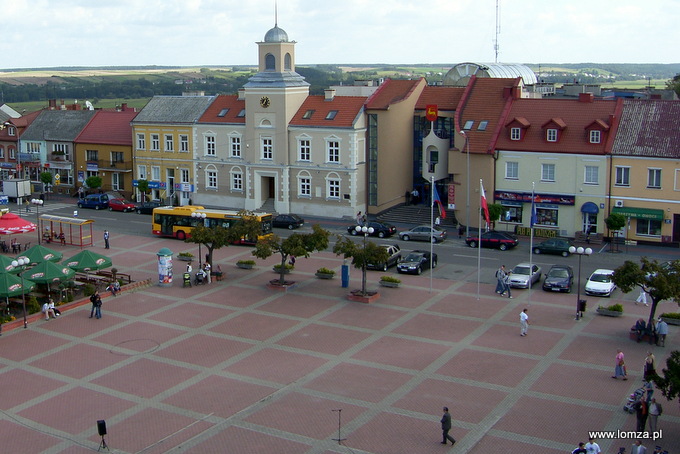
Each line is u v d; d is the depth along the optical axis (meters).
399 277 59.59
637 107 70.19
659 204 66.44
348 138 79.81
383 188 81.31
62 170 103.06
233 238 58.91
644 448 29.53
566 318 49.19
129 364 42.38
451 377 39.81
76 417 35.88
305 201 84.06
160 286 57.69
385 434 33.50
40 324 49.38
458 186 75.12
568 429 33.78
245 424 34.75
